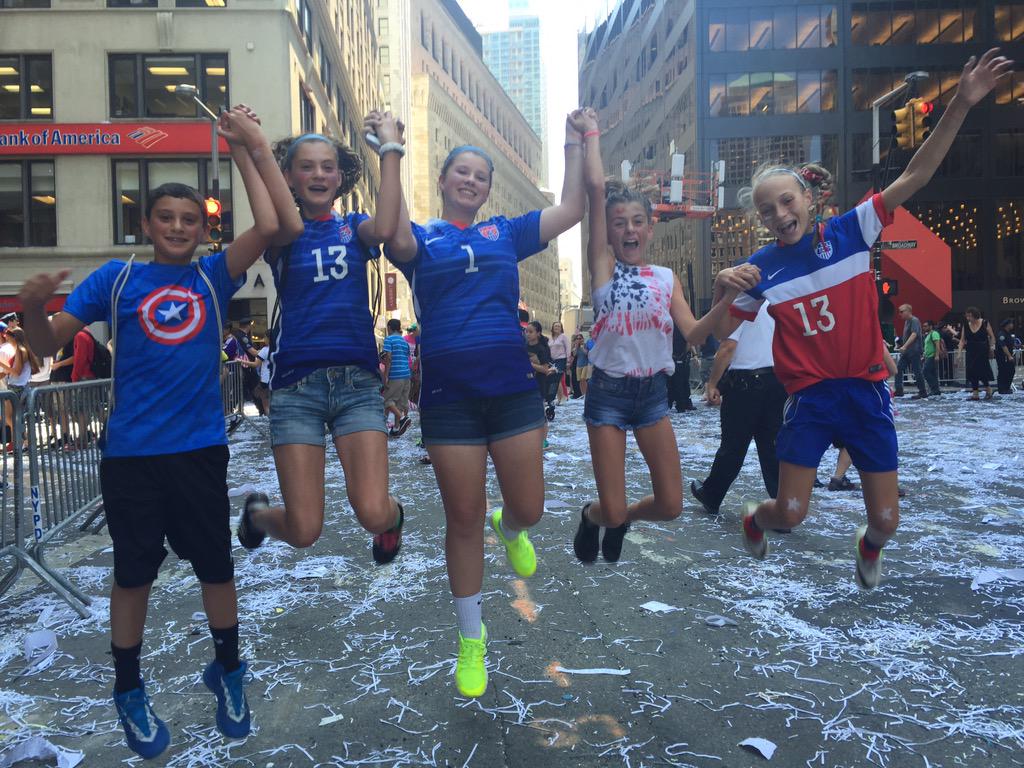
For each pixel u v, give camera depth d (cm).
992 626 341
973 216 4000
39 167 2623
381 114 275
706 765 237
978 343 1548
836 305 300
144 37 2600
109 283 248
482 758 243
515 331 287
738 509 596
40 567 407
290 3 2666
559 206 310
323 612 378
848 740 250
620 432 320
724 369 548
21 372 1005
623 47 6631
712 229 3984
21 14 2572
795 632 338
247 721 245
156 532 240
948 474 723
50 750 248
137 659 236
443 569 448
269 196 261
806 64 3997
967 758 238
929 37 3981
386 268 4025
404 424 1170
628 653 320
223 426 256
